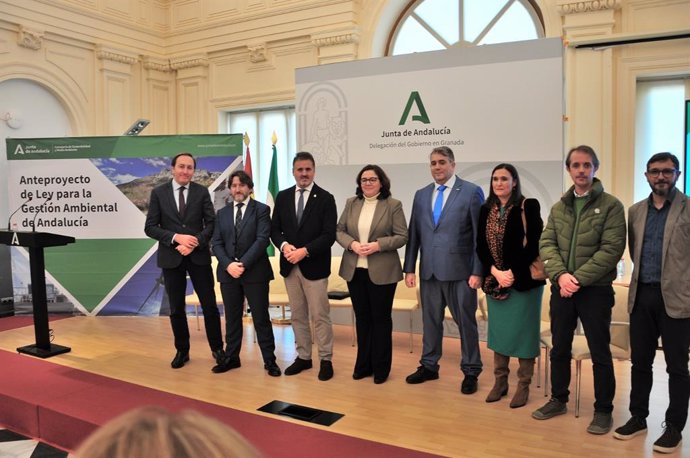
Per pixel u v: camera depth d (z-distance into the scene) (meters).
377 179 3.39
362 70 4.35
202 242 3.67
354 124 4.40
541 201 3.92
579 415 2.87
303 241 3.43
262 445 2.50
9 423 3.12
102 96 6.62
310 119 4.55
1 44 5.59
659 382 3.37
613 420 2.80
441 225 3.24
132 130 5.64
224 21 6.86
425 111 4.17
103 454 0.42
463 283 3.22
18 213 5.44
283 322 5.15
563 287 2.64
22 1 5.69
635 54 4.86
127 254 5.40
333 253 4.81
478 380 3.45
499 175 2.92
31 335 4.70
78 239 5.42
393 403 3.05
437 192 3.32
